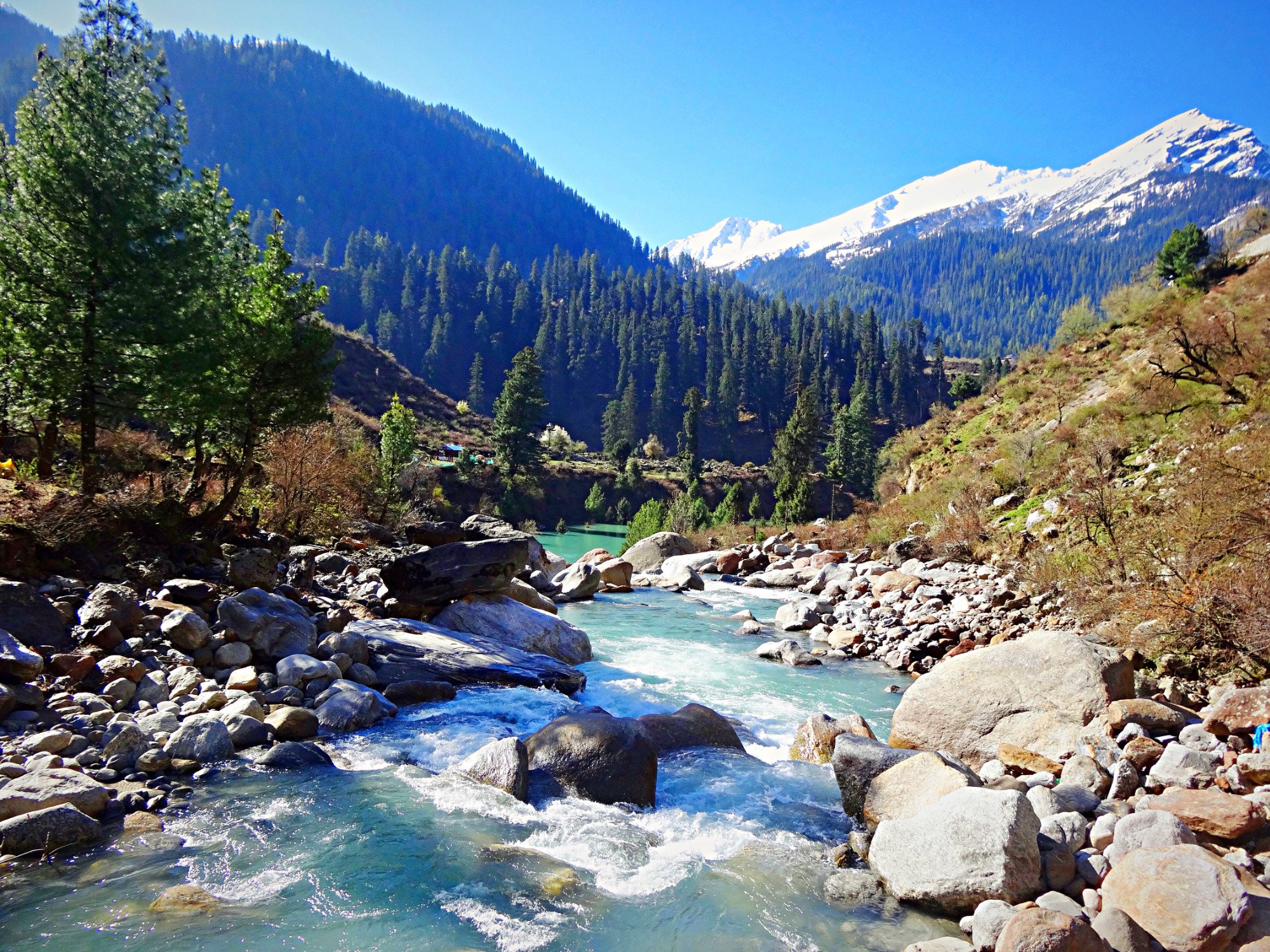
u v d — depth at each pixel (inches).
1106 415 846.5
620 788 249.4
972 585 633.6
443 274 6624.0
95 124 474.9
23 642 272.5
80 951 151.5
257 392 557.9
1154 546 442.0
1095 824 200.7
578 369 6225.4
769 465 4288.9
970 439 1293.1
